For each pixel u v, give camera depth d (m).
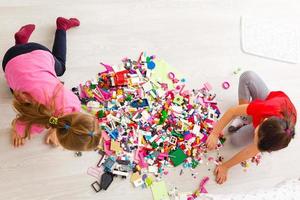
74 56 1.64
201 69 1.75
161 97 1.64
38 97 1.25
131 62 1.67
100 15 1.73
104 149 1.53
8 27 1.62
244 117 1.67
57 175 1.48
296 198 1.41
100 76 1.62
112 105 1.58
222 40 1.82
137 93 1.62
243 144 1.64
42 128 1.29
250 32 1.86
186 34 1.79
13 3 1.65
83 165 1.51
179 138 1.60
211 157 1.62
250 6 1.91
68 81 1.59
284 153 1.70
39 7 1.67
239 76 1.78
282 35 1.88
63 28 1.58
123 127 1.56
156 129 1.59
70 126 1.14
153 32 1.76
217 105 1.71
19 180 1.45
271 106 1.40
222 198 1.49
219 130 1.55
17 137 1.46
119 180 1.52
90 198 1.48
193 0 1.86
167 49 1.75
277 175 1.67
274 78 1.82
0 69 1.55
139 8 1.78
